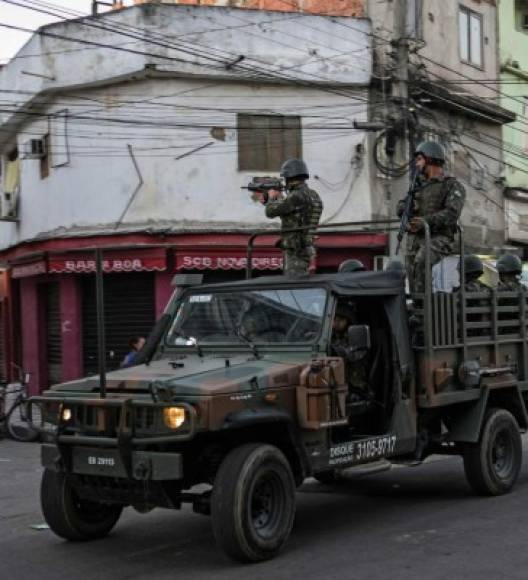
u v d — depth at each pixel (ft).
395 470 31.07
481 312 25.45
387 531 21.21
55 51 57.82
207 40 55.67
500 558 18.28
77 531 20.88
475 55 71.10
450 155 65.62
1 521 24.44
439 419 25.50
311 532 21.45
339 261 57.77
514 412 27.27
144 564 18.98
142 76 55.21
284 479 18.97
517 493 25.86
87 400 18.53
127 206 55.77
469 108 67.15
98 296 18.39
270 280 22.66
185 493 19.40
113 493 19.16
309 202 25.54
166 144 55.47
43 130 61.41
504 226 71.92
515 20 77.15
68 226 58.54
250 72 56.34
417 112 59.21
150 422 17.98
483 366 25.58
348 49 58.75
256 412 18.31
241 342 22.04
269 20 57.00
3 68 65.16
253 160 56.85
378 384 23.12
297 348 21.03
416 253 25.03
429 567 17.69
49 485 20.74
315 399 19.33
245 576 17.48
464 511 23.32
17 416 41.78
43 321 63.10
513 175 74.84
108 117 56.70
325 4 65.21
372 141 58.90
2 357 70.90
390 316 22.94
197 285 23.93
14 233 69.15
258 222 56.44
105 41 56.03
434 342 23.30
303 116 57.88
